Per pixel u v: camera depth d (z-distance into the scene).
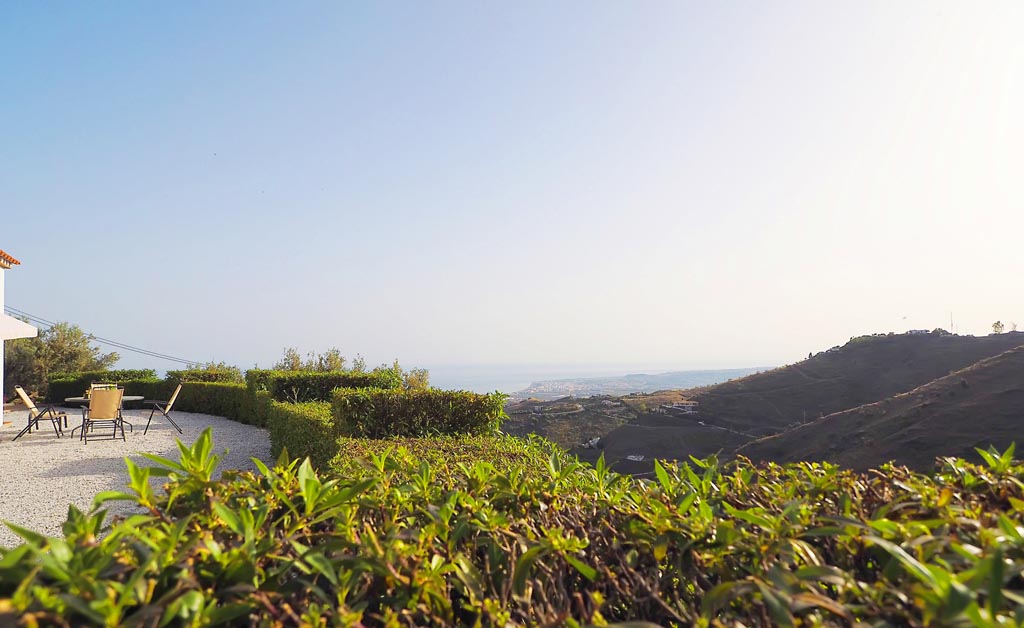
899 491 1.78
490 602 1.25
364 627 1.20
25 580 0.86
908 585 1.10
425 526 1.59
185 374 21.23
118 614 0.89
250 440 13.02
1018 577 1.22
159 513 1.39
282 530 1.43
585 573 1.35
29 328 13.21
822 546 1.47
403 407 8.66
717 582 1.45
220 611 1.03
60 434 13.25
